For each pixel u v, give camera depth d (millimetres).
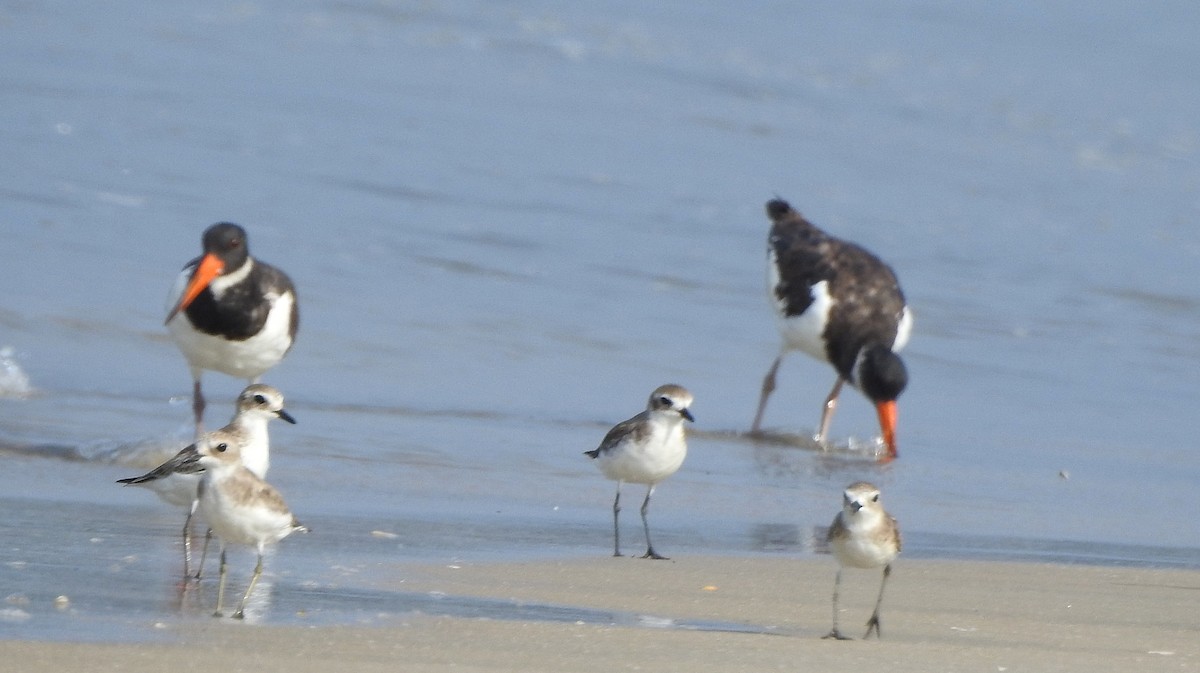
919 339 20484
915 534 12148
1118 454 16062
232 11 35094
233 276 13547
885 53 40031
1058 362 19984
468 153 26922
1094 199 29547
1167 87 40188
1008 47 42500
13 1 33344
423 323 18641
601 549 10977
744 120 32000
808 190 27516
